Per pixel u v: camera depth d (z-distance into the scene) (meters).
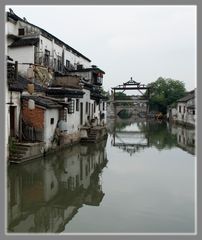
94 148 20.77
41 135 16.11
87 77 29.56
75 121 21.31
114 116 59.00
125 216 8.41
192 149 20.84
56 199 10.08
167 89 62.91
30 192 10.71
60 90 19.12
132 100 53.09
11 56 22.80
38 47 23.19
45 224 8.08
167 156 18.00
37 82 20.22
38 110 16.08
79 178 12.73
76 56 32.62
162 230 7.42
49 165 14.73
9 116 14.27
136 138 28.22
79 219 8.23
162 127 42.12
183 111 45.16
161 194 10.42
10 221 8.28
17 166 13.48
